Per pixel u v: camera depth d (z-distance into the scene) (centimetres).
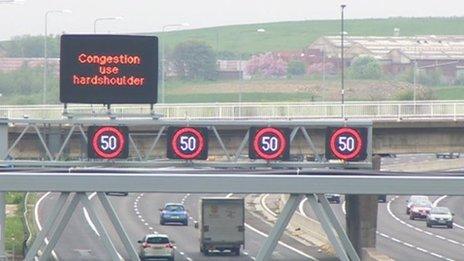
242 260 12588
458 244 14688
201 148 8900
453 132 13475
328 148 8775
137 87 9025
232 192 7312
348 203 13225
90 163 8825
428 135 13438
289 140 8838
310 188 7325
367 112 14688
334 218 7456
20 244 12550
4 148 9300
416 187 7344
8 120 8838
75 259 12150
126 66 9012
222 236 13100
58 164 8769
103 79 9000
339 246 7456
